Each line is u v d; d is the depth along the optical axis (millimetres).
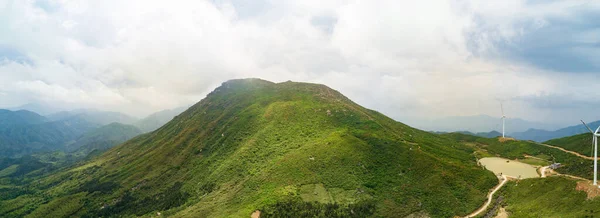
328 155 191000
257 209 152750
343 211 149000
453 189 159625
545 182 143375
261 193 167375
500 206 142125
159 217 191125
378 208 150500
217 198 181625
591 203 115312
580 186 127562
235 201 168125
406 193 159625
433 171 173875
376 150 196500
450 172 172875
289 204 154000
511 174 179625
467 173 173125
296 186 168375
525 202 137000
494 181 164125
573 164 188625
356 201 155375
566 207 120562
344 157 188375
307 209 150875
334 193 162875
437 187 161500
